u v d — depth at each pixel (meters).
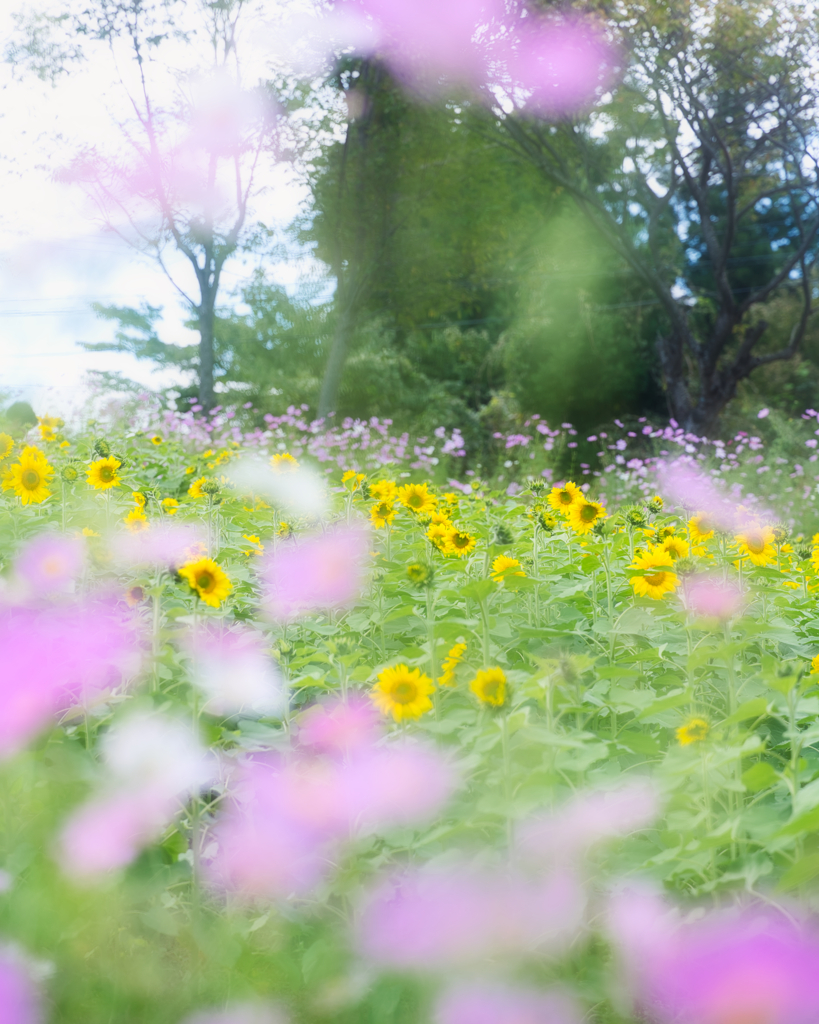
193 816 1.79
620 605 3.08
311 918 1.79
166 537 3.08
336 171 14.35
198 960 1.65
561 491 3.20
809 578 3.49
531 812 1.81
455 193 14.90
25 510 3.57
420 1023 1.60
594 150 15.94
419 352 20.83
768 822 1.65
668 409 17.97
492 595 2.96
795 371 19.53
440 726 1.94
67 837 1.71
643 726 2.47
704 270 23.41
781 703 2.03
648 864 1.67
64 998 1.57
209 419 11.48
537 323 19.31
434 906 1.63
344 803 1.85
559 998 1.55
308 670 2.31
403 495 3.34
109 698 2.20
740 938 1.49
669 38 12.85
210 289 14.69
